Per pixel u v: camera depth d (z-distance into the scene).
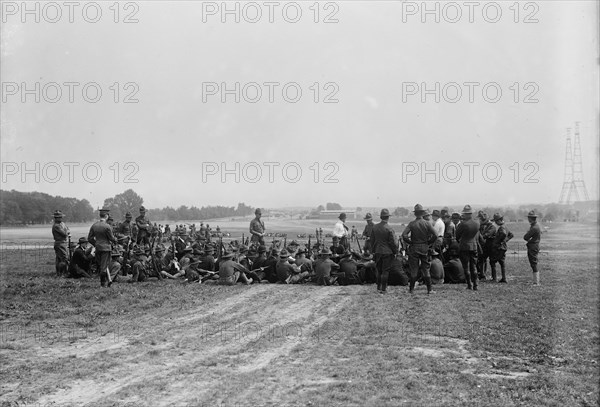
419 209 17.66
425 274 17.44
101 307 15.76
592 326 12.68
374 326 12.77
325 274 20.17
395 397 8.23
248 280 20.78
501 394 8.41
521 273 24.11
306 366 9.84
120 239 23.11
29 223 88.75
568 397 8.33
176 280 21.91
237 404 8.07
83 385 9.06
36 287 19.16
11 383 9.16
